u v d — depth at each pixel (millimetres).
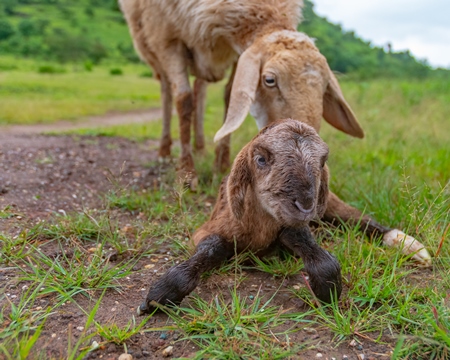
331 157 1023
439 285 561
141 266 615
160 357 441
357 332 476
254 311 498
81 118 2244
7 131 1651
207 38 898
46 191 899
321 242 676
